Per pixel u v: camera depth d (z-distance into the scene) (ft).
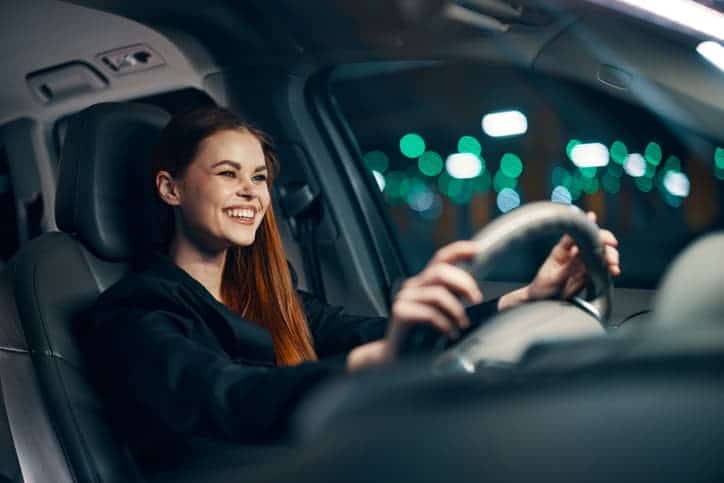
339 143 9.36
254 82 9.11
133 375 5.45
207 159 6.41
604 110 8.69
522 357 1.80
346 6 8.00
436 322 2.98
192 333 5.94
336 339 7.30
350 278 9.14
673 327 1.64
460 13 7.79
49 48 8.73
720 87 7.77
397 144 61.16
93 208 6.54
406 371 1.60
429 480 1.44
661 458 1.39
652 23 7.54
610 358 1.52
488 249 3.31
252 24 8.59
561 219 3.71
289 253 9.22
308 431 1.50
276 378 4.02
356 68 9.24
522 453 1.43
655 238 9.15
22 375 5.86
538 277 4.48
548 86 8.80
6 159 9.07
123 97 9.02
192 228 6.53
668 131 8.59
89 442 5.82
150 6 8.52
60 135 9.10
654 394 1.44
